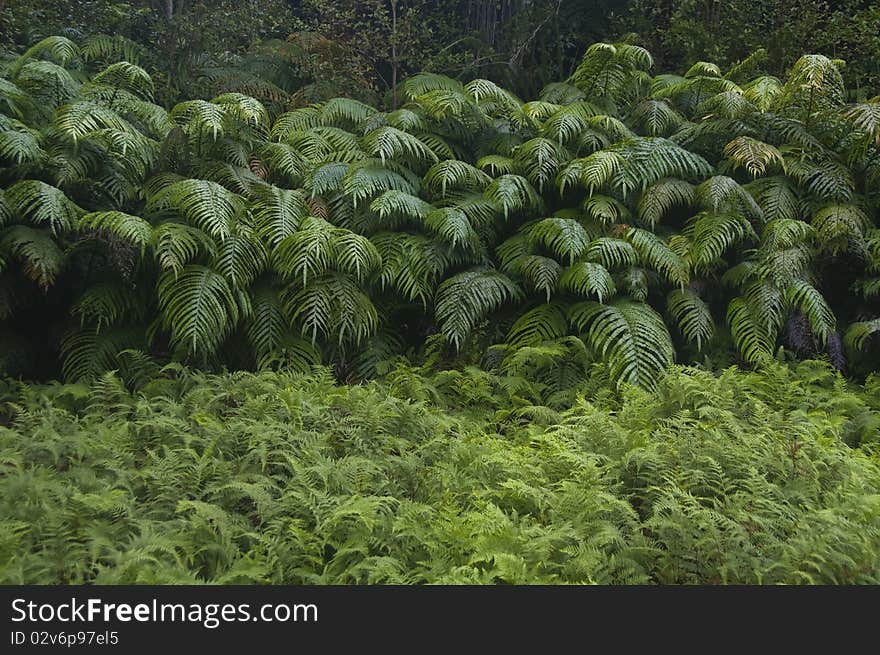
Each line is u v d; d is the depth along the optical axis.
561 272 5.62
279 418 4.17
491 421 4.85
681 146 6.67
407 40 8.82
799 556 2.75
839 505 3.25
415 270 5.70
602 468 3.41
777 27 8.68
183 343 4.91
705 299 6.04
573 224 5.70
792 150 6.43
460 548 2.95
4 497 3.02
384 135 6.04
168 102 7.73
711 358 5.73
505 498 3.43
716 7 9.01
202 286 4.93
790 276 5.58
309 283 5.35
